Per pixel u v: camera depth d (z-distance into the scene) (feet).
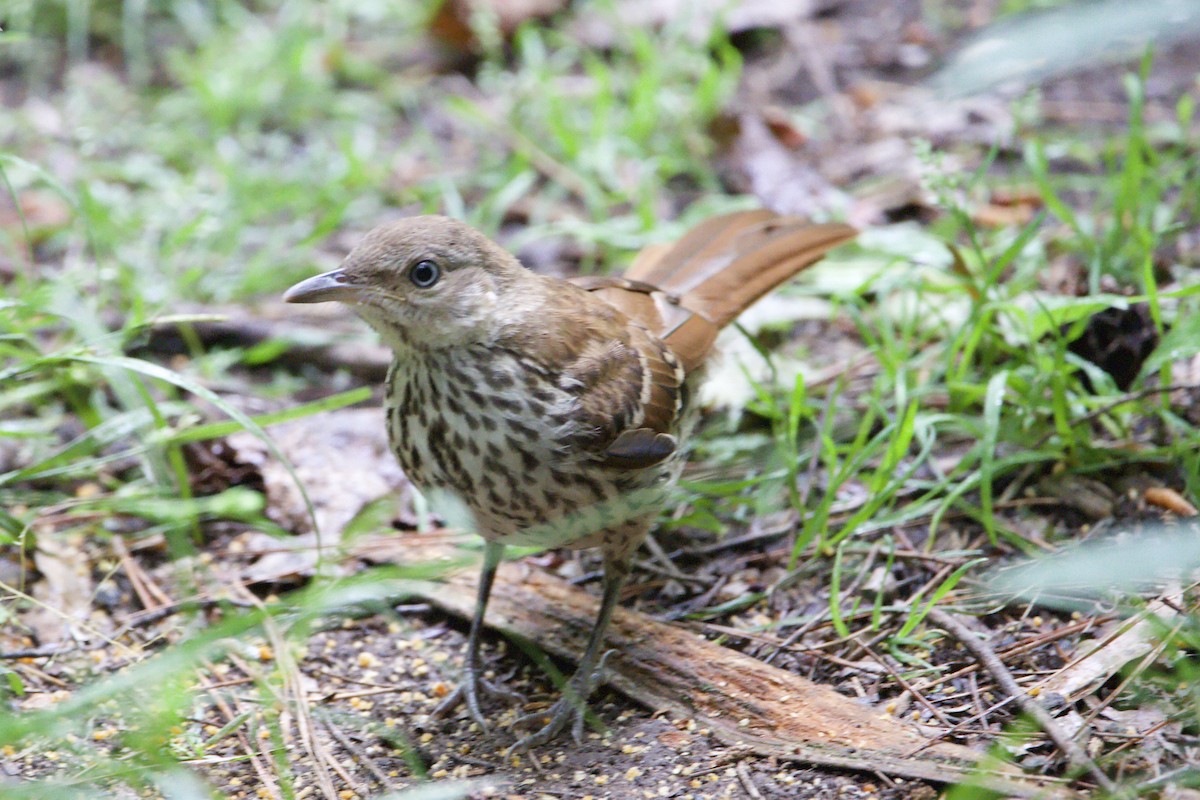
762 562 29.99
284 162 45.24
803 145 44.83
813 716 24.95
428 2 50.44
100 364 26.94
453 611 29.07
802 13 50.88
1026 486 30.96
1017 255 34.53
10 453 32.94
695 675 26.37
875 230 39.17
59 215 41.37
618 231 40.14
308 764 24.80
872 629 26.81
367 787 24.34
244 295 38.78
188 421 31.14
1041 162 36.32
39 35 51.47
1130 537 28.48
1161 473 30.17
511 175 42.93
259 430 26.37
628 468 25.89
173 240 38.22
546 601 29.01
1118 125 43.62
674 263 31.94
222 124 45.52
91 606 29.30
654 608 29.19
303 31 47.98
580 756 25.00
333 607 28.89
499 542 27.04
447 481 26.08
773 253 31.86
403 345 25.66
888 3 52.08
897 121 45.27
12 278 38.63
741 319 36.35
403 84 49.32
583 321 26.66
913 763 23.40
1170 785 21.43
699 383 30.32
